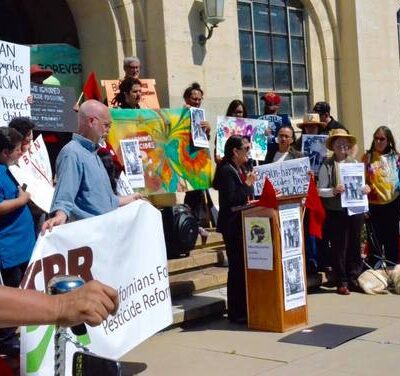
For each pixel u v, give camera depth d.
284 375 4.96
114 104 7.86
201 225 8.87
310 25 12.09
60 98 6.60
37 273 3.97
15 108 5.96
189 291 7.09
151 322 4.84
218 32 10.09
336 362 5.23
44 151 6.01
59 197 4.53
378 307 7.07
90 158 4.74
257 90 11.23
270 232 6.07
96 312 1.77
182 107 8.65
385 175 8.23
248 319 6.31
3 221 5.22
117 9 9.17
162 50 9.35
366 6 12.45
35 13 9.49
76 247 4.25
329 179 7.68
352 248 7.86
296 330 6.20
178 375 5.07
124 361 5.44
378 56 12.67
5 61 5.85
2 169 5.30
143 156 7.66
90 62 9.27
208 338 6.04
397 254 8.38
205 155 8.30
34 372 3.76
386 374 4.92
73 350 3.79
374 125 12.55
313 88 12.14
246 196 6.45
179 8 9.53
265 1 11.41
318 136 7.99
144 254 4.81
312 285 7.86
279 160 7.83
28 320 1.74
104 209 4.75
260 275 6.19
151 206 4.90
